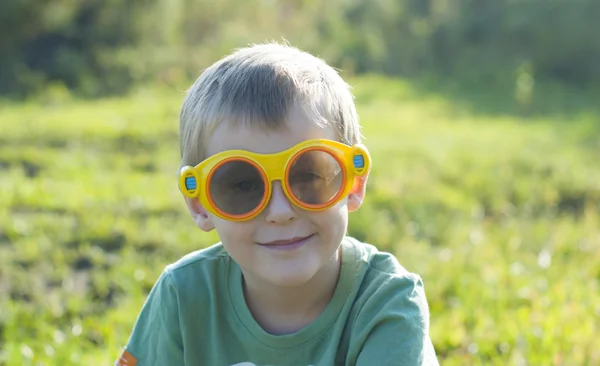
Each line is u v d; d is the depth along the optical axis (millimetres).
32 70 16797
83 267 5340
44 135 9883
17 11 17031
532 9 20000
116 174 7922
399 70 19375
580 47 19219
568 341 3889
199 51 18234
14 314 4363
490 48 20062
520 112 14211
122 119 11203
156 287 2625
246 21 20203
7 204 6520
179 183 2234
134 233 5801
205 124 2260
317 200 2189
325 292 2396
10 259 5332
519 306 4543
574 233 6273
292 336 2377
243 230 2232
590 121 12961
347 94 2375
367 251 2475
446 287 4793
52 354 3777
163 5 18922
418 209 6809
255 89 2203
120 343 3879
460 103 14930
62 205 6547
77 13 18172
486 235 6246
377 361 2283
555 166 8797
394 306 2318
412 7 21375
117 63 17062
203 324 2504
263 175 2156
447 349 3947
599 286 4938
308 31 20031
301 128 2191
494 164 8773
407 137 10570
